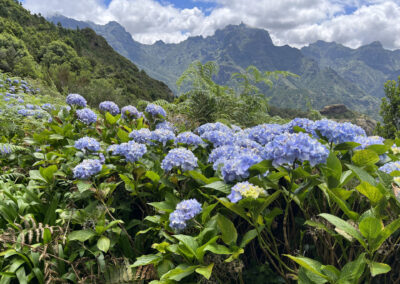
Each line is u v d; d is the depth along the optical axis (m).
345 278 1.41
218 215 1.91
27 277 1.97
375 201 1.75
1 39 29.84
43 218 2.49
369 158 2.09
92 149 2.86
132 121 4.21
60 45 50.25
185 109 5.68
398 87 12.68
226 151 2.51
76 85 16.27
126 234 2.29
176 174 2.55
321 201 2.34
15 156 3.36
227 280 2.09
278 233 2.57
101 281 1.97
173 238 2.01
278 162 1.76
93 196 2.63
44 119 4.30
